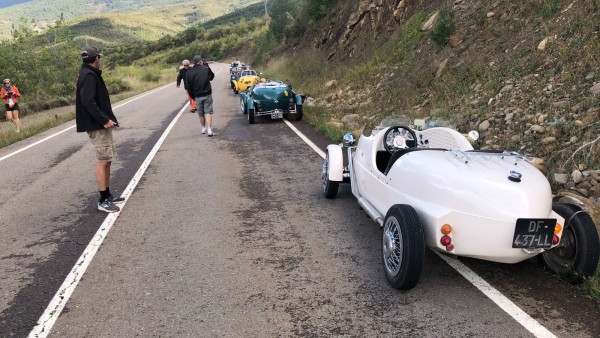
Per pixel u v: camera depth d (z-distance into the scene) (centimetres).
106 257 494
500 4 1202
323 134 1195
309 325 351
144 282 433
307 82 2381
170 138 1267
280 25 5003
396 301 380
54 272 463
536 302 368
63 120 1930
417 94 1234
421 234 369
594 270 371
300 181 766
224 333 346
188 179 814
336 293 397
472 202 360
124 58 14025
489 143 775
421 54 1404
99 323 367
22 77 3103
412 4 1758
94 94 604
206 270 453
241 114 1728
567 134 674
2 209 692
